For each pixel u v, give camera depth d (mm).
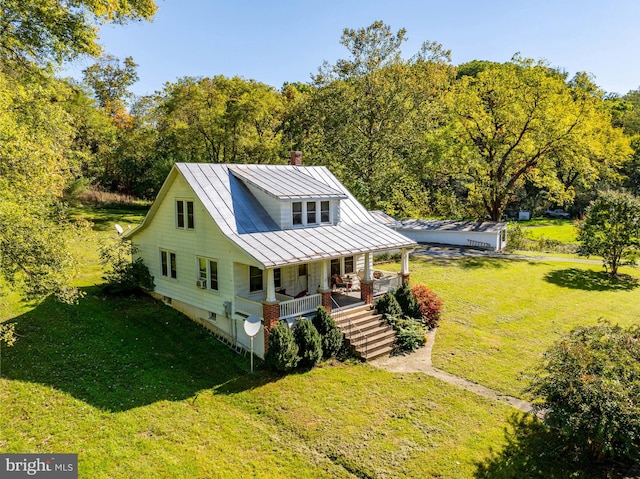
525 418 12227
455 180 52094
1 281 17062
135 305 20375
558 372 10492
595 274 29703
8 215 13539
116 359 15086
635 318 21375
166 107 41875
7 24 17656
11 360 14258
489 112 39094
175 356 15844
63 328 17031
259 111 40062
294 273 19406
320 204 19438
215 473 9891
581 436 9969
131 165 48594
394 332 17656
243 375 14750
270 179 19562
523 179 43438
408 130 38688
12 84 17703
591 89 35812
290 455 10648
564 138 35375
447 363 15797
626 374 9898
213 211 16891
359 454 10688
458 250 37656
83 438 10828
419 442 11156
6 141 14219
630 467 10211
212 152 43500
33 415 11555
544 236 48656
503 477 9914
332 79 40500
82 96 39750
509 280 27688
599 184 56750
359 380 14430
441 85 43750
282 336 14664
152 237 21000
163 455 10375
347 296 20203
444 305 22594
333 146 39781
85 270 24828
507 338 18469
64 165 19156
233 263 16562
